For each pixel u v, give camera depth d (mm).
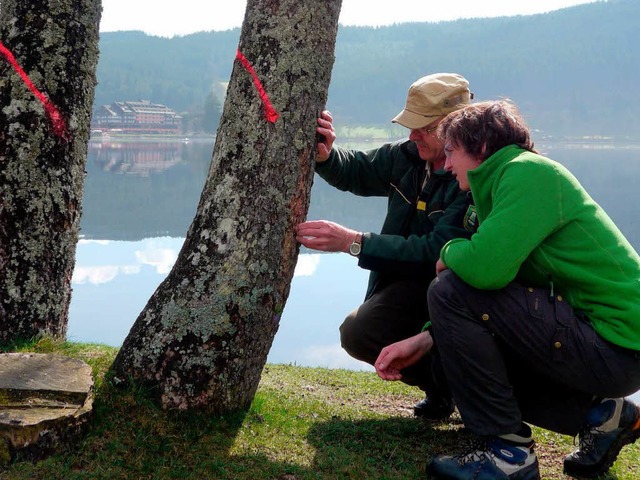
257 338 3029
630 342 2516
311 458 2893
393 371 2986
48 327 3617
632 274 2580
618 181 70125
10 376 2752
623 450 3381
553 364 2572
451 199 3258
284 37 2941
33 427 2475
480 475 2662
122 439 2709
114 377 2943
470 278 2535
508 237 2467
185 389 2908
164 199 50406
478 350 2592
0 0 3537
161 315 2957
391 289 3480
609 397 2637
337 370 5301
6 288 3465
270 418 3201
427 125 3230
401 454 3057
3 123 3412
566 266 2568
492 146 2689
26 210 3463
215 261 2928
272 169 2939
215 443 2842
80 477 2447
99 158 107562
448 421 3619
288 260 3062
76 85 3572
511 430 2625
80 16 3559
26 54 3424
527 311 2547
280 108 2938
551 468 3084
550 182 2521
